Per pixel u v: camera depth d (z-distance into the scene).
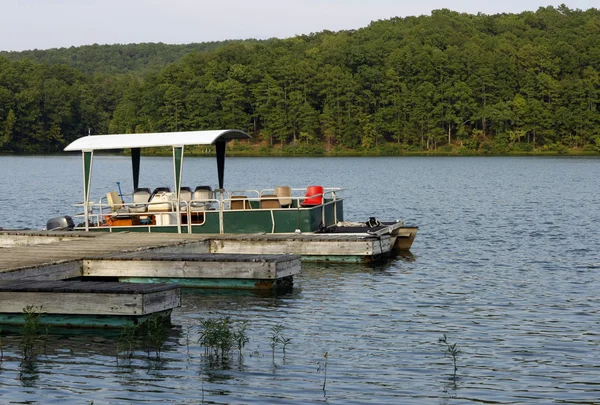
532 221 36.78
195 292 19.23
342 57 152.50
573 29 169.50
